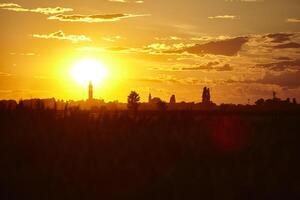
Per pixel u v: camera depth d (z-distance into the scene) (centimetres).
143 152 5088
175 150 5084
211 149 5203
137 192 4284
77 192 4303
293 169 4634
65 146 5306
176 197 4159
